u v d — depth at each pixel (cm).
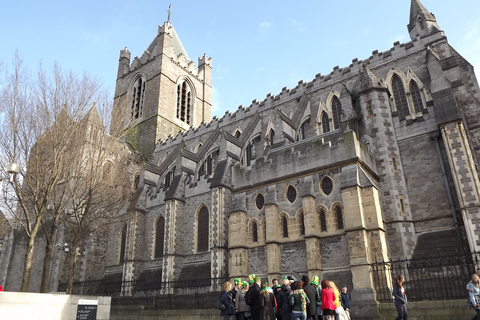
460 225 2683
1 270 4756
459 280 2405
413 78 3709
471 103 3164
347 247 2534
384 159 3020
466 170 2664
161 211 4300
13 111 2655
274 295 1581
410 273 2619
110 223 4281
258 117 4762
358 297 2300
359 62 4203
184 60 7569
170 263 3741
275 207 2942
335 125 4156
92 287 4388
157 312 2788
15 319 1711
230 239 3100
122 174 3788
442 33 3688
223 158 3856
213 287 3234
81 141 2964
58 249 4200
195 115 7438
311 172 2866
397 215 2822
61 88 2884
